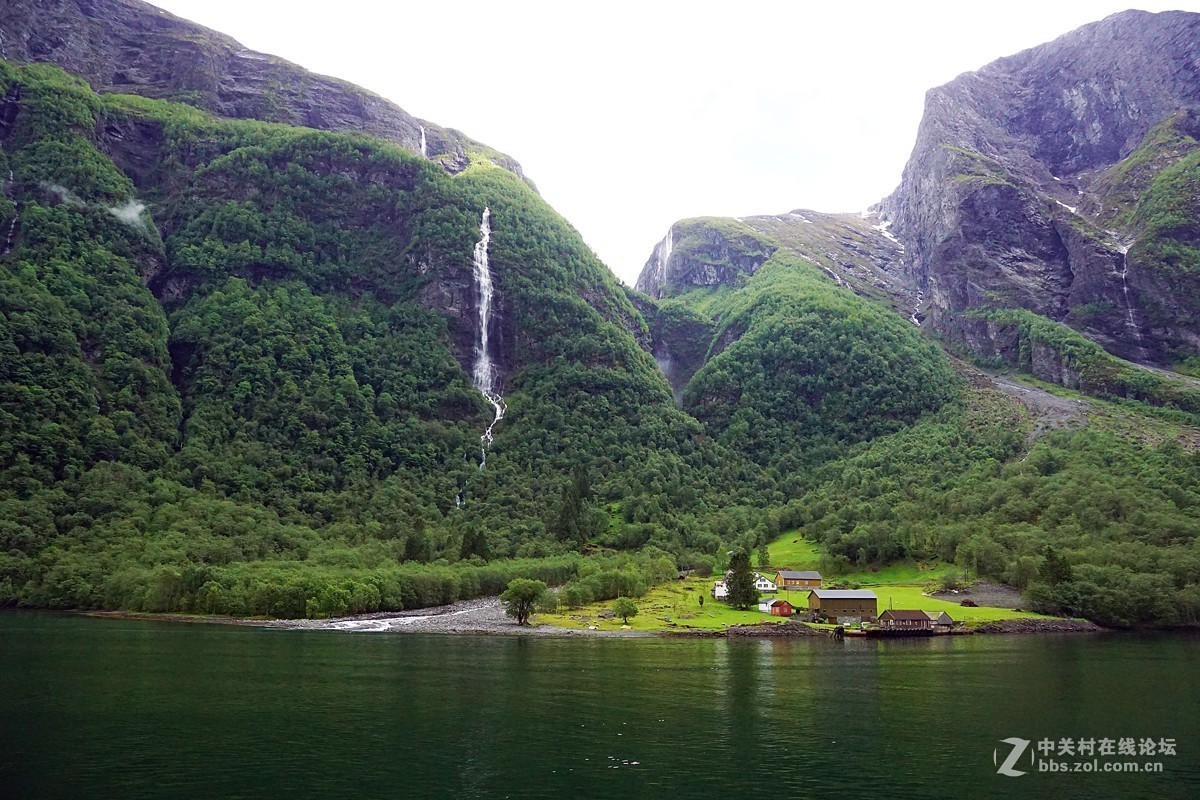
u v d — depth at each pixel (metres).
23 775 54.28
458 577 170.88
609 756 60.34
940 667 102.50
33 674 87.81
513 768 57.03
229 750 60.53
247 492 198.88
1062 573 160.00
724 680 91.06
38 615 146.62
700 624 143.50
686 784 54.28
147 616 147.50
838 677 94.19
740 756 60.81
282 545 179.88
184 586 152.50
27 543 160.75
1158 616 152.38
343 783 53.50
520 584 142.38
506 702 77.88
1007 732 68.81
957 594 171.62
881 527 198.88
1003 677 95.00
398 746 62.22
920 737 67.00
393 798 50.81
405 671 93.56
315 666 96.06
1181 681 92.62
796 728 69.38
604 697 80.88
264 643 115.12
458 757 59.56
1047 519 191.75
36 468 177.50
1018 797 53.25
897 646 125.75
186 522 175.12
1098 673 98.44
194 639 117.56
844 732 68.25
